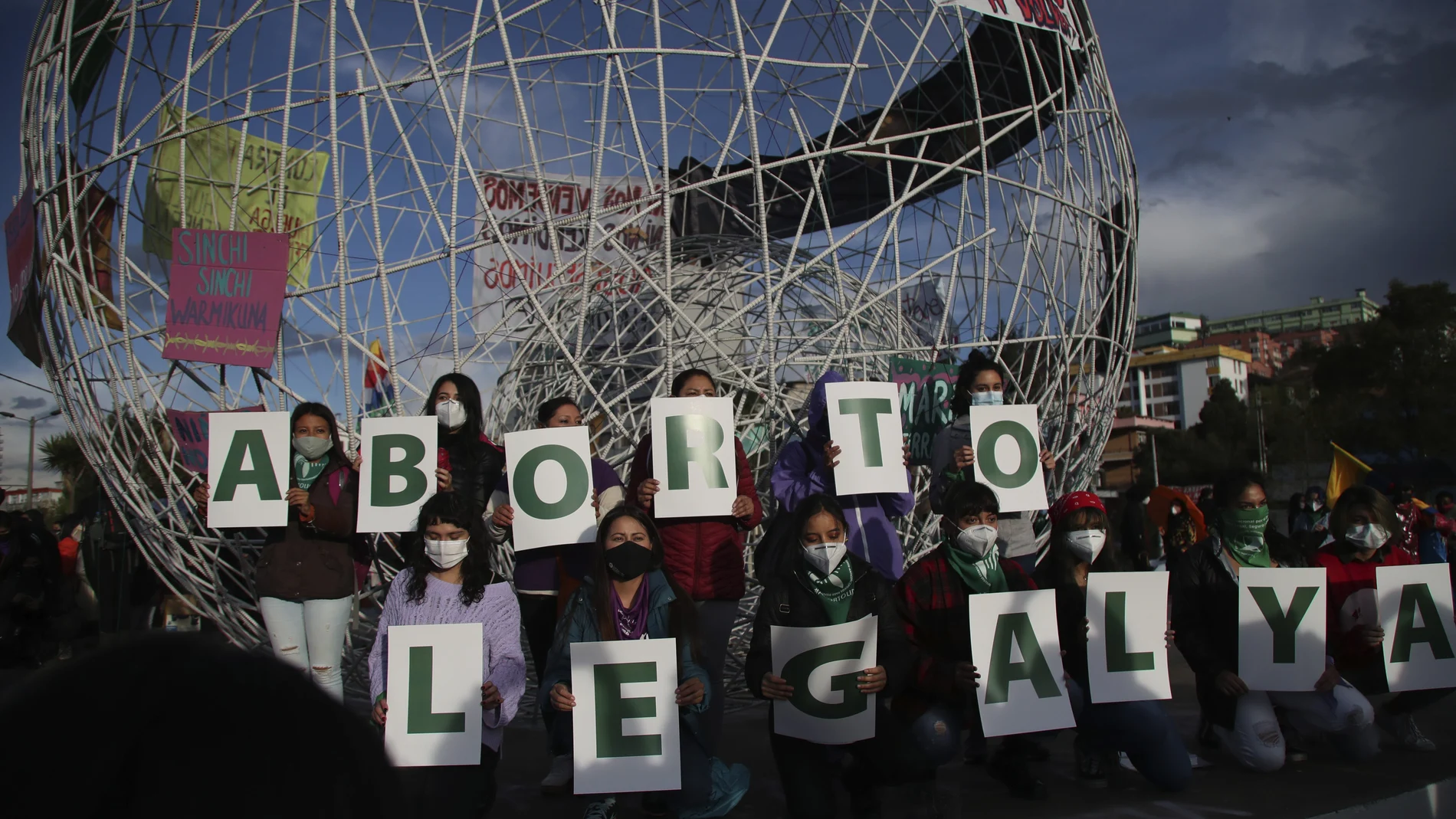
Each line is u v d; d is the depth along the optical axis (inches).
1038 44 367.9
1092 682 228.2
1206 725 268.4
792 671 210.4
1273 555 268.2
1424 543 417.7
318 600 238.2
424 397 374.9
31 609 408.5
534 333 392.2
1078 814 214.8
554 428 242.4
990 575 230.5
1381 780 237.0
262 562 240.7
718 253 450.6
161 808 24.9
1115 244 360.2
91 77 334.3
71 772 24.8
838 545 210.4
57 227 299.1
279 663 30.2
